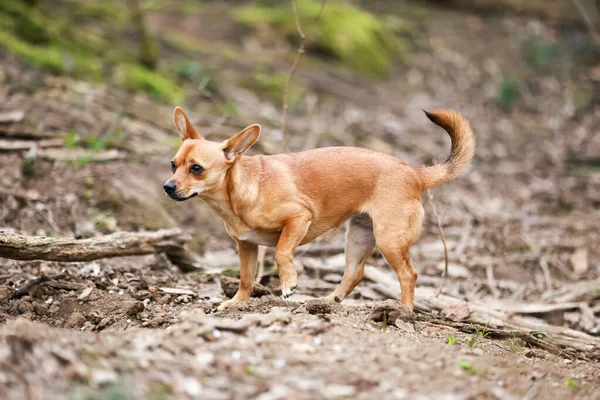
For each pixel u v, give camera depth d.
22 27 13.34
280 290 7.84
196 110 13.47
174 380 4.47
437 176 6.84
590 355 6.75
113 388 4.24
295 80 16.86
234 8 20.11
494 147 14.91
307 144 13.12
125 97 12.41
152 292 7.39
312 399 4.36
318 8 19.52
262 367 4.78
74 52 13.70
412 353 5.36
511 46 22.03
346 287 7.14
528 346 6.88
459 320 7.31
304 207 6.56
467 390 4.75
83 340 5.07
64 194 9.20
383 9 23.52
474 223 11.11
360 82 18.02
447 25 22.95
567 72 20.16
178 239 8.05
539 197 12.47
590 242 10.66
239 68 16.61
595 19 22.58
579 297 8.63
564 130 16.30
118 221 9.05
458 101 17.84
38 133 10.07
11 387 4.29
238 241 6.88
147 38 14.52
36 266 7.64
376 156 6.75
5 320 6.54
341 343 5.37
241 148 6.47
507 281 9.35
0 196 8.91
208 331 5.22
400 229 6.56
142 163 10.19
